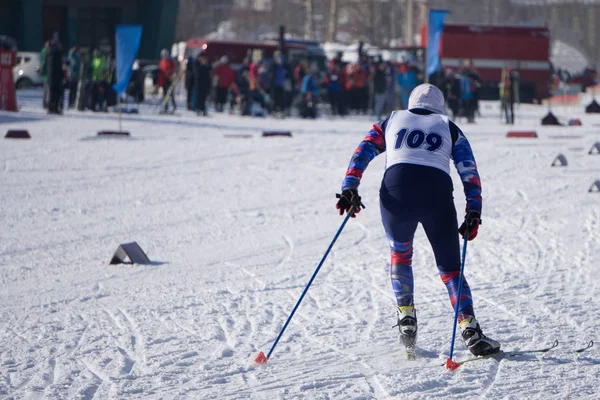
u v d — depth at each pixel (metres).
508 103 112.12
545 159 60.16
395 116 18.91
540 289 24.28
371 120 108.12
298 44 145.25
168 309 23.03
